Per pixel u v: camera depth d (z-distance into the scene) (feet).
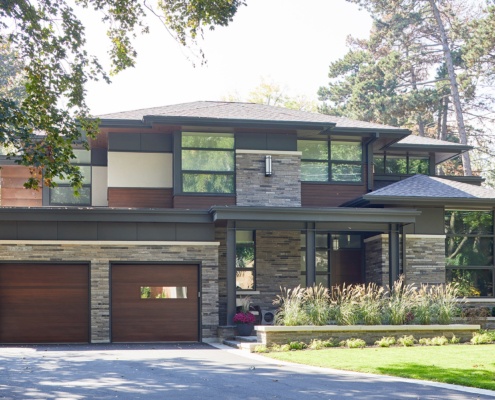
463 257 85.10
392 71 165.48
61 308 75.92
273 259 86.58
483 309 79.00
